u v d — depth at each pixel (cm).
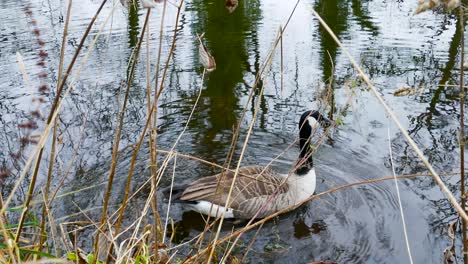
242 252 516
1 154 696
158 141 769
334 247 521
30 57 1039
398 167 669
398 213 571
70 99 893
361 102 852
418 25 1203
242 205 584
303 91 916
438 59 1006
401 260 490
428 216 559
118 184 645
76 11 1317
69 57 1052
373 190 622
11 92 903
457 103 840
